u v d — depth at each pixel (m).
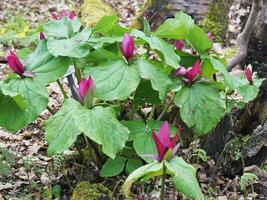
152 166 0.56
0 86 0.70
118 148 0.65
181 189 0.55
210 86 0.75
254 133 0.88
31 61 0.74
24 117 0.69
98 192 0.76
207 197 0.81
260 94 0.86
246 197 0.79
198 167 0.86
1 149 0.85
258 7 0.91
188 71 0.74
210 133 0.89
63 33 0.75
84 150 0.88
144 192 0.82
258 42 0.97
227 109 0.83
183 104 0.74
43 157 0.95
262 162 0.89
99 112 0.67
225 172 0.90
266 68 0.97
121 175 0.83
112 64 0.73
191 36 0.79
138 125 0.76
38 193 0.83
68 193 0.83
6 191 0.85
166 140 0.58
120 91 0.70
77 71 0.77
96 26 0.77
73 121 0.67
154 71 0.72
